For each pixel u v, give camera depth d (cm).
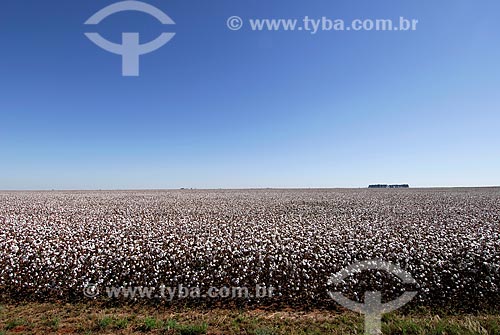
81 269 1211
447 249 1424
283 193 7006
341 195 5953
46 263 1258
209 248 1465
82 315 843
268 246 1550
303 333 699
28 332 718
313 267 1214
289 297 974
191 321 786
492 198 4616
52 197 5622
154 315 844
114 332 718
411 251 1405
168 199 5100
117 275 1162
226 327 748
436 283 1052
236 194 6725
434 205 3691
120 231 1962
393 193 6525
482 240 1606
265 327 730
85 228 2097
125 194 6944
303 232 1911
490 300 941
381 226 2148
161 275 1164
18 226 2119
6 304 922
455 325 693
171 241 1689
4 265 1259
